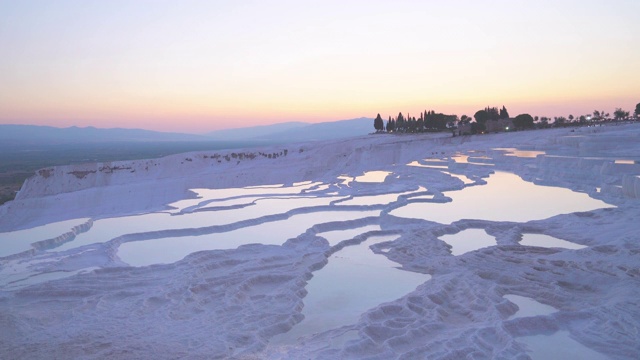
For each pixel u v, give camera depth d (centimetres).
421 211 2384
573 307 1103
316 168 5491
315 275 1454
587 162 3097
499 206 2448
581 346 924
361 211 2491
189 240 1942
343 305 1217
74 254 1689
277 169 5503
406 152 5819
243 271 1440
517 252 1577
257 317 1098
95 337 975
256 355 905
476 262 1456
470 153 5194
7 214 4003
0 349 922
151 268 1487
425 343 939
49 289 1282
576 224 1916
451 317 1091
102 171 5616
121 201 4416
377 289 1328
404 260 1576
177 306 1157
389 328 1001
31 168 13475
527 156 4191
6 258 1644
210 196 3291
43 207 4134
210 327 1038
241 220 2258
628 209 2023
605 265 1323
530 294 1196
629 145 3753
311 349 928
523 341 945
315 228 2072
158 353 895
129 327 1033
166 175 5750
